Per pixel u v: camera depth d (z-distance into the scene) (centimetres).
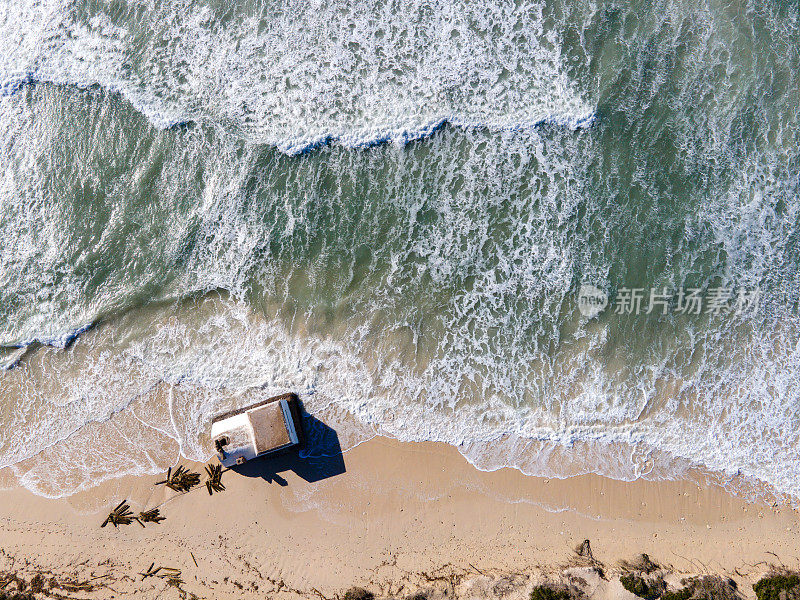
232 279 1345
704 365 1291
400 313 1320
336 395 1293
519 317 1313
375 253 1345
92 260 1357
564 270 1318
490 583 1196
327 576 1230
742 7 1354
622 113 1345
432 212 1348
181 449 1281
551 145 1345
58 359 1330
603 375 1291
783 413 1267
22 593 1221
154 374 1315
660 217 1326
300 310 1327
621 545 1227
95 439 1297
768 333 1295
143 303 1340
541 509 1243
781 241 1309
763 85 1338
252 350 1315
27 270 1359
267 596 1223
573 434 1269
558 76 1355
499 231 1337
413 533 1241
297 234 1356
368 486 1255
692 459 1255
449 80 1362
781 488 1240
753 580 1185
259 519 1250
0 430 1307
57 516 1261
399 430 1279
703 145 1333
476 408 1285
